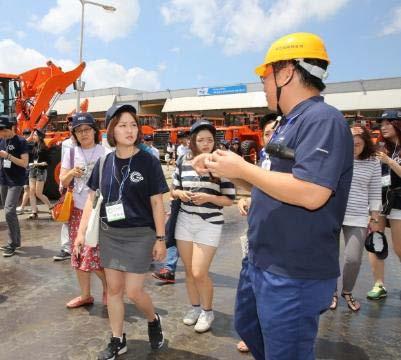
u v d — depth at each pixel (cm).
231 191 340
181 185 350
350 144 172
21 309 400
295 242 173
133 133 286
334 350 326
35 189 835
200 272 339
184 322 368
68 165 419
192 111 4531
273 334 180
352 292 454
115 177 291
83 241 312
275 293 177
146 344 331
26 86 1073
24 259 567
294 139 171
